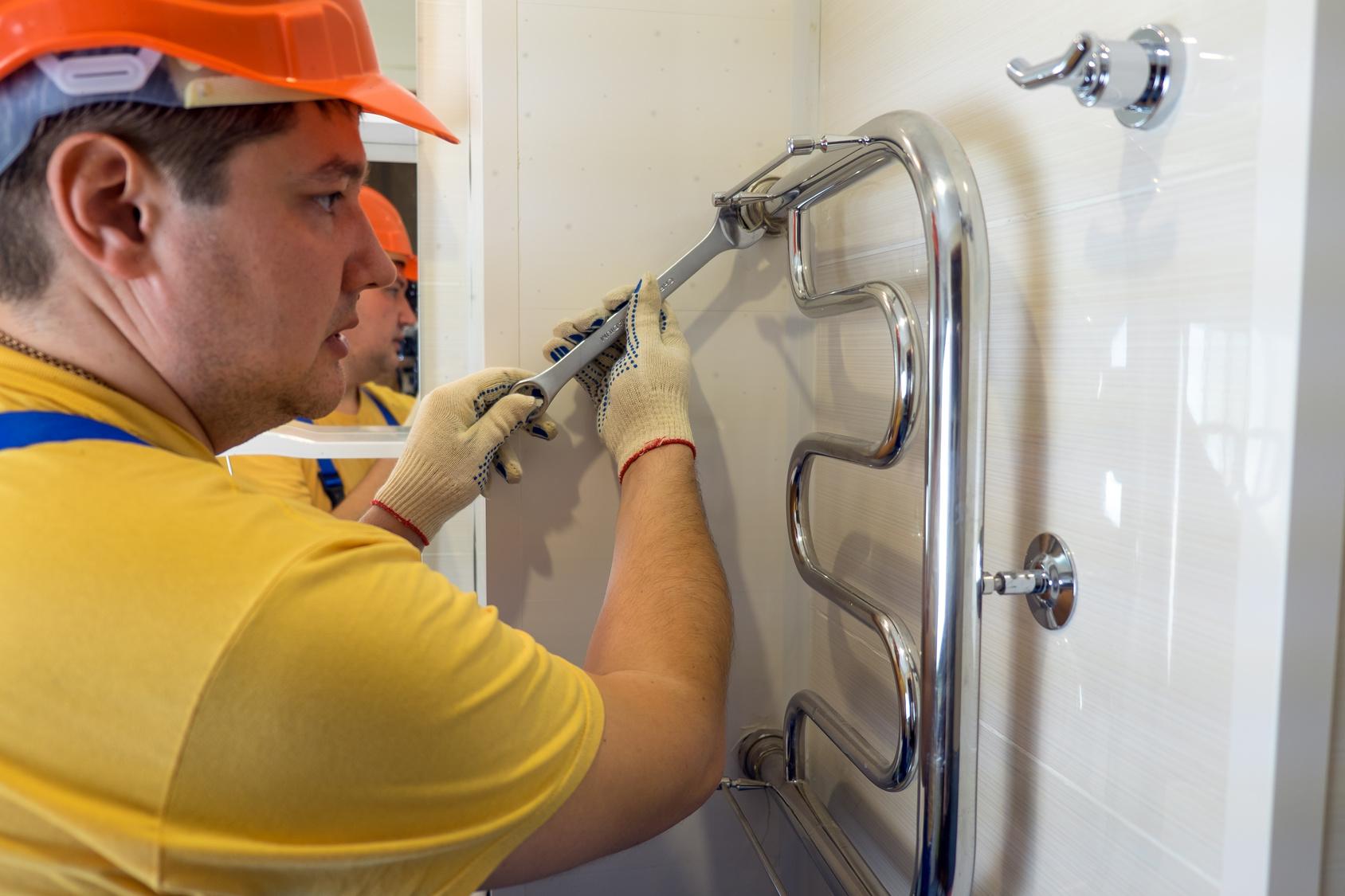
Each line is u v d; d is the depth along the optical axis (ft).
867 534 3.25
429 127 1.82
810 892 3.72
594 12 3.43
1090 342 2.01
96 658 1.31
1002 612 2.39
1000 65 2.34
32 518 1.36
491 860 1.60
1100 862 2.00
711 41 3.51
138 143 1.48
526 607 3.57
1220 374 1.64
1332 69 1.44
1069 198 2.07
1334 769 1.56
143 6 1.44
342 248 1.82
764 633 3.79
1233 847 1.62
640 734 1.85
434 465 3.07
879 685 3.13
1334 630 1.54
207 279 1.59
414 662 1.48
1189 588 1.73
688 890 3.80
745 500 3.73
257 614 1.36
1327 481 1.51
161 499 1.43
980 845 2.51
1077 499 2.07
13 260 1.54
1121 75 1.74
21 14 1.40
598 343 3.26
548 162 3.45
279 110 1.61
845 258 3.36
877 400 3.10
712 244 3.38
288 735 1.37
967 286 2.00
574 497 3.57
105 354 1.61
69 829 1.30
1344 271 1.48
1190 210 1.70
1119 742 1.94
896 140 2.12
